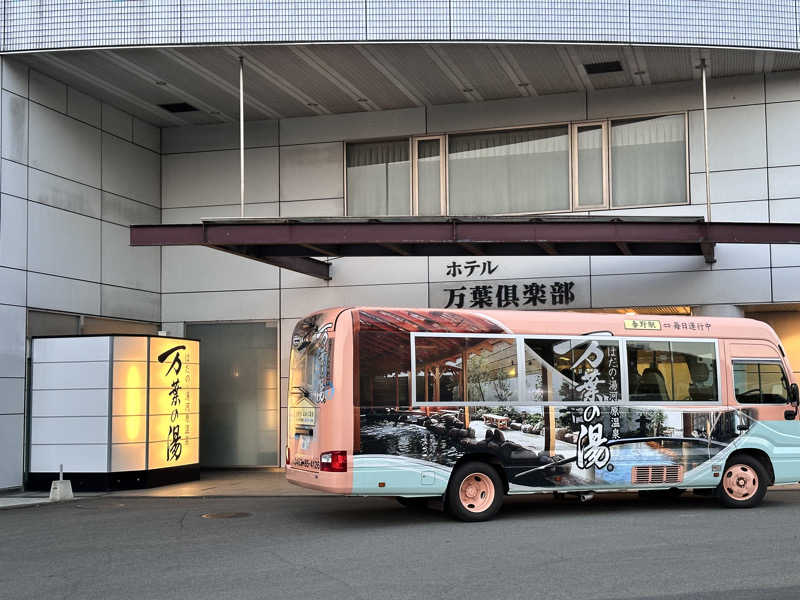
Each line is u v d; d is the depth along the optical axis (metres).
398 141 20.12
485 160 19.55
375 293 19.62
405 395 11.73
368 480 11.42
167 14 16.30
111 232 19.27
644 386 12.79
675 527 11.09
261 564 9.07
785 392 13.45
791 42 16.30
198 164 20.91
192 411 18.36
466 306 19.03
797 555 9.05
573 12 16.12
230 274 20.56
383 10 16.17
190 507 14.26
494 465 12.20
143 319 20.17
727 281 17.52
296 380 12.70
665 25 16.12
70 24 16.45
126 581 8.41
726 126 17.95
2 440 16.20
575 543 9.98
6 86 16.59
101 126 19.12
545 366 12.41
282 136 20.61
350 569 8.71
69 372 16.91
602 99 18.80
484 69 17.56
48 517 13.31
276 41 16.16
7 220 16.42
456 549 9.72
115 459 16.61
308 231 15.27
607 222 15.09
